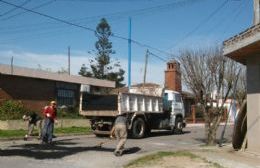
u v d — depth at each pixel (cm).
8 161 1451
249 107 1694
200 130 3581
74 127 3092
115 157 1611
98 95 2509
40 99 3406
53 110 2083
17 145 1956
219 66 2250
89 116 2569
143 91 2920
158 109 2781
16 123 2722
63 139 2338
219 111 2166
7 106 2927
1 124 2697
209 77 2248
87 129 2986
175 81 4222
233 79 2306
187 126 4191
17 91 3212
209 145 2120
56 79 3516
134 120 2533
